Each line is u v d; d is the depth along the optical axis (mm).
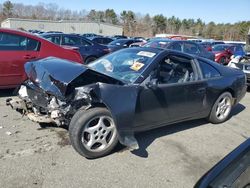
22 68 6375
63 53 7027
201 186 2131
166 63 4652
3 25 62625
